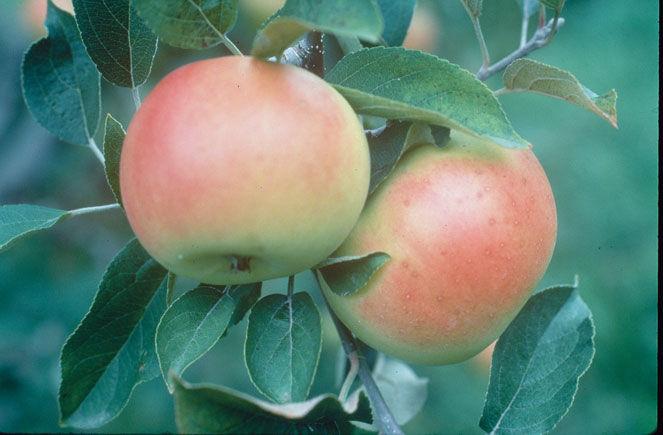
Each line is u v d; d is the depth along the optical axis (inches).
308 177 15.6
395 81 16.8
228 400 15.2
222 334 17.1
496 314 17.7
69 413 17.9
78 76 19.3
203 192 15.4
